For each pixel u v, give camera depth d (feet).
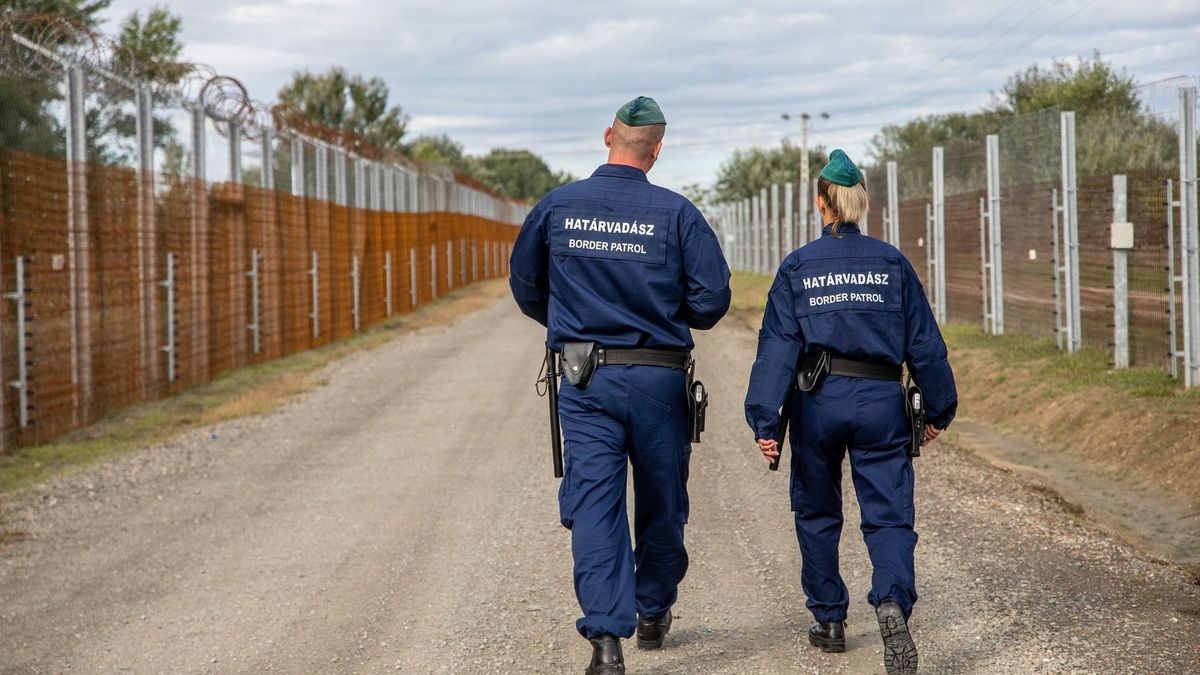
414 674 26.71
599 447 23.70
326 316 118.93
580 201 24.16
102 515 44.78
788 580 32.42
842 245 24.81
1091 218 71.92
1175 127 59.52
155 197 76.18
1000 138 89.61
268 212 100.99
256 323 97.09
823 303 24.49
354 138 133.69
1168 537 40.55
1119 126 68.95
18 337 58.65
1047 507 40.34
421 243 184.85
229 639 30.04
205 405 74.59
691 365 24.64
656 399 23.79
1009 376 70.59
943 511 38.96
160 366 77.36
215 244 88.12
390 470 51.70
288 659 28.30
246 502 46.39
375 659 27.89
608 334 23.85
